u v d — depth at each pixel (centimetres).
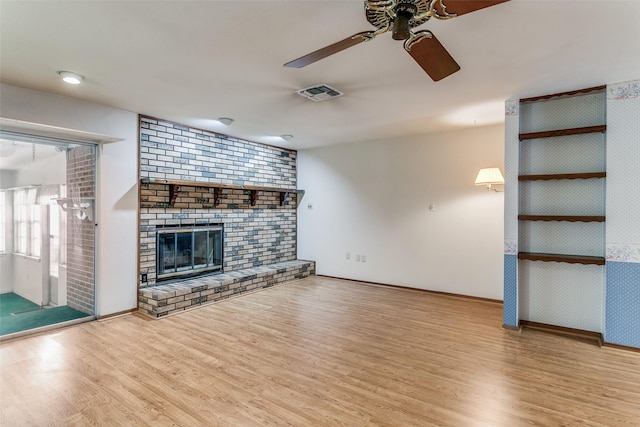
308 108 371
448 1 143
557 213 346
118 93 325
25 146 332
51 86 306
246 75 278
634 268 296
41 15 190
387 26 164
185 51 236
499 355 285
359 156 562
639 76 285
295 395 223
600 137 324
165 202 430
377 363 269
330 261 598
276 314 390
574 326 338
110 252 377
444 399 219
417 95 328
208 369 258
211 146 487
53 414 203
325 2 178
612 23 199
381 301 447
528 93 325
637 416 201
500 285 439
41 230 342
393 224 529
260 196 568
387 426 192
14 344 303
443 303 439
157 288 406
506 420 197
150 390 229
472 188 459
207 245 488
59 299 352
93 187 370
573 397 221
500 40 221
